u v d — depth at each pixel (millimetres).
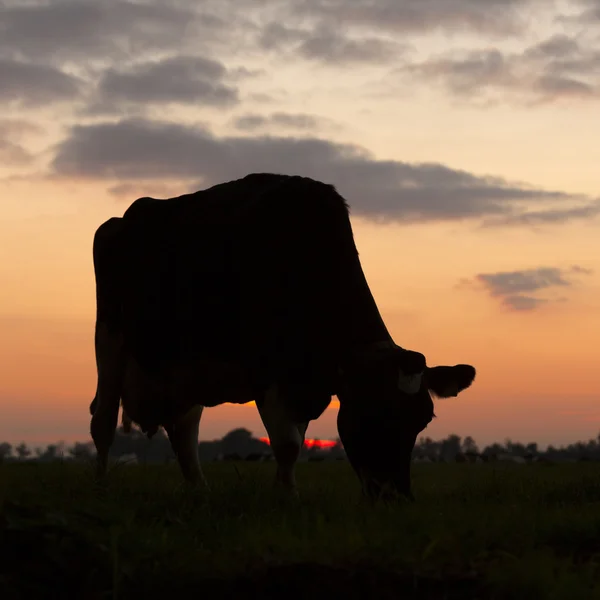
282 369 10719
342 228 11094
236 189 12016
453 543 6465
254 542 6520
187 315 11688
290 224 11109
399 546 6316
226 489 9344
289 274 10922
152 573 5840
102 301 13031
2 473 9438
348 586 5715
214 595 5707
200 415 12562
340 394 9867
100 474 11289
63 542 5898
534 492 10250
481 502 9477
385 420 9336
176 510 8352
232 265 11320
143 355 12250
